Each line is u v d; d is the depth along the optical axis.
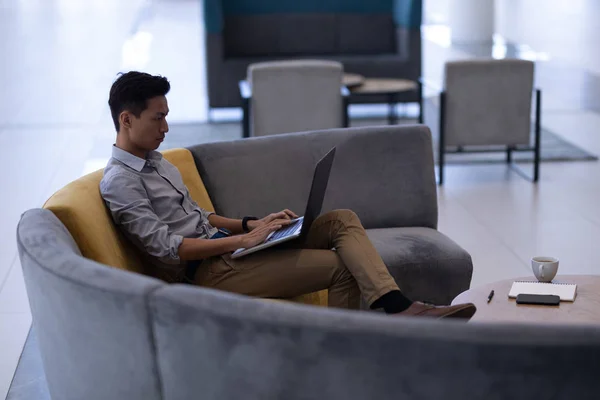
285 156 4.36
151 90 3.34
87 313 2.42
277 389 2.13
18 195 6.80
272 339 2.10
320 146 4.42
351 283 3.46
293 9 10.41
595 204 6.50
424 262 4.04
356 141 4.46
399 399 2.05
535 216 6.23
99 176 3.49
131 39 14.62
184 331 2.21
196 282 3.54
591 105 10.09
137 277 2.37
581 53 11.30
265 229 3.41
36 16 17.17
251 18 10.27
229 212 4.21
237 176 4.25
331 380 2.08
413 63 9.88
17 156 7.99
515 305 3.22
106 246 3.13
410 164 4.49
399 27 10.18
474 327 1.98
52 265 2.53
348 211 3.54
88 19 16.81
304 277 3.45
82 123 9.23
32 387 3.73
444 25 17.12
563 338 1.95
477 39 14.96
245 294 3.47
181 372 2.27
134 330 2.31
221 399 2.22
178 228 3.50
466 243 5.68
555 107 10.05
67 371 2.62
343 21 10.41
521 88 7.10
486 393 2.00
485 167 7.69
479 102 7.11
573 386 1.97
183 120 9.64
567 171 7.46
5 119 9.50
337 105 7.19
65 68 12.29
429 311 3.18
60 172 7.44
